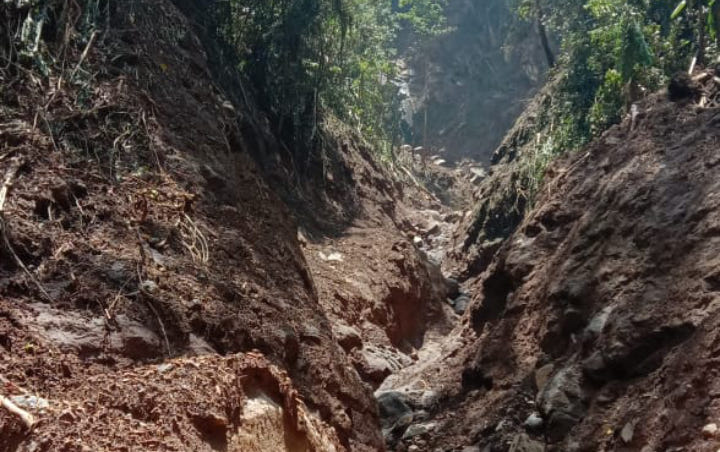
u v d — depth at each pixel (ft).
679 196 20.27
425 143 87.56
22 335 10.48
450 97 103.04
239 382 11.27
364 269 36.14
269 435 11.30
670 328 16.70
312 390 15.88
